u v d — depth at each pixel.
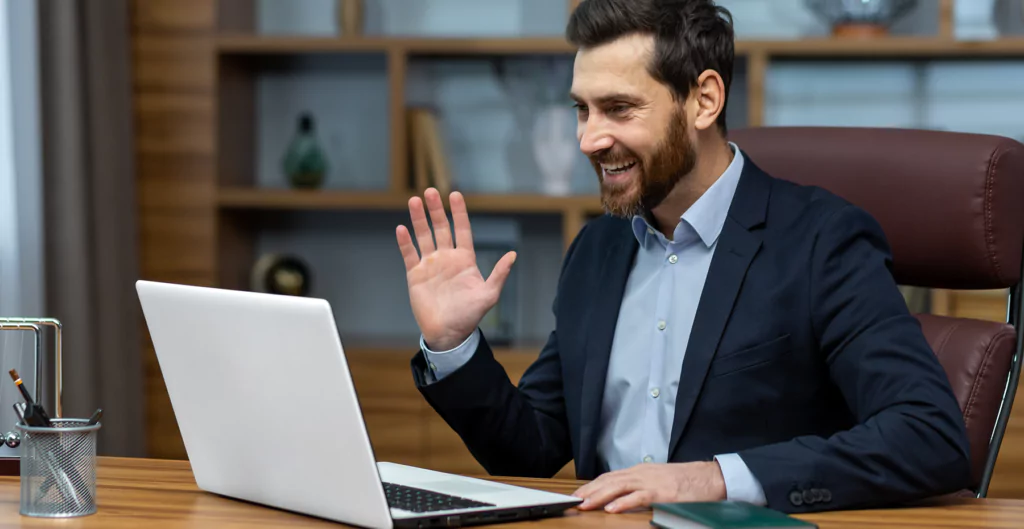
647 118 1.49
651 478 1.25
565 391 1.69
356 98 3.85
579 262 1.76
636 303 1.67
